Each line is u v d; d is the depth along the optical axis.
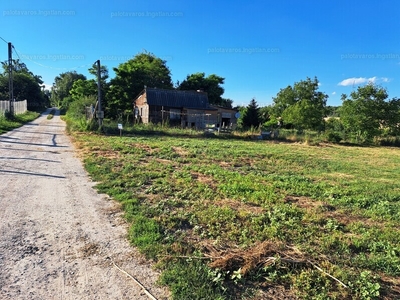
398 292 3.13
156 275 3.21
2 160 9.05
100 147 12.80
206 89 51.38
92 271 3.25
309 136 27.52
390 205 6.55
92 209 5.21
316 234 4.53
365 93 28.62
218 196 6.27
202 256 3.60
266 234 4.34
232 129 27.95
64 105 67.00
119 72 37.25
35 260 3.43
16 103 39.12
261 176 9.05
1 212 4.85
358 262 3.66
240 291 2.99
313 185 8.05
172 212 5.12
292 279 3.19
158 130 22.91
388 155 18.78
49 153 10.95
